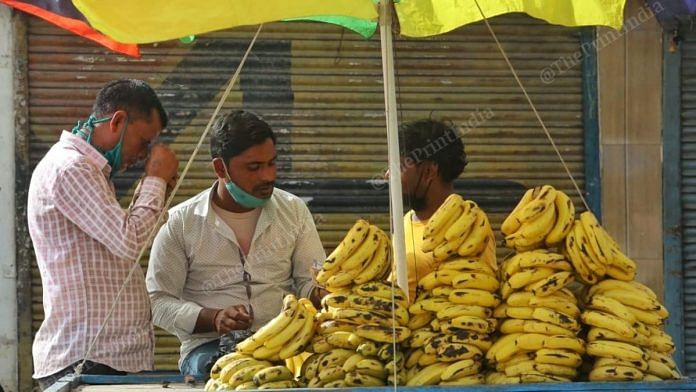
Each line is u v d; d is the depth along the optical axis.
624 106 6.32
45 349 4.07
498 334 3.39
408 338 3.33
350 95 6.32
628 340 3.28
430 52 6.31
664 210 6.32
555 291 3.32
